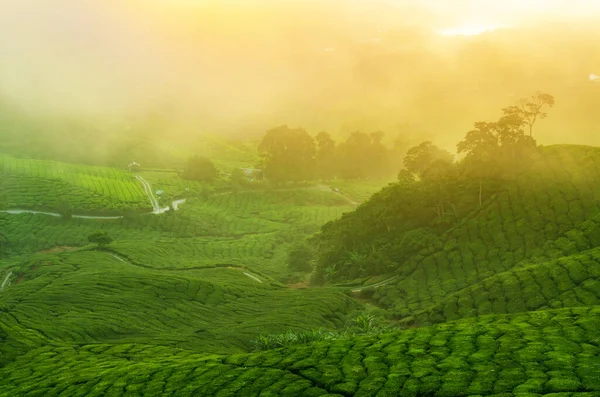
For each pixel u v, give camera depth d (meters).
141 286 151.88
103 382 83.88
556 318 84.62
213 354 98.50
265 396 70.69
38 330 117.75
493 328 84.00
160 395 76.00
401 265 159.00
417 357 76.12
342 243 178.12
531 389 62.19
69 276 160.88
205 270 184.62
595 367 65.44
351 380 71.56
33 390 84.94
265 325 125.38
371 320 111.25
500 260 140.75
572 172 159.75
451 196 168.75
